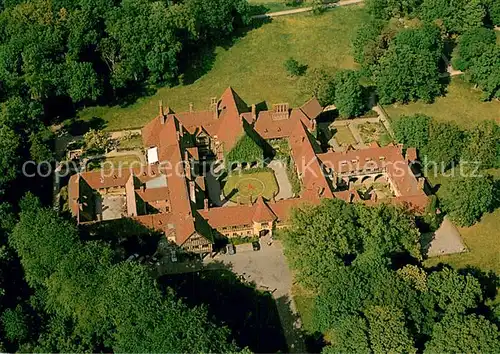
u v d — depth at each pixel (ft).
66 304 445.78
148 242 545.85
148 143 638.94
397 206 535.19
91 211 574.15
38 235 483.51
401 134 628.28
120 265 459.32
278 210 544.62
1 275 481.46
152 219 541.75
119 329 420.77
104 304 433.07
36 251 476.95
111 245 537.24
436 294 451.12
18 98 645.92
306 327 485.97
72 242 479.41
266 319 491.72
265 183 616.39
